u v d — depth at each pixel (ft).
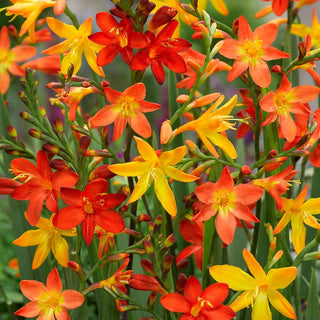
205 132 2.37
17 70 2.48
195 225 2.57
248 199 2.30
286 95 2.39
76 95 2.39
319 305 2.56
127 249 2.37
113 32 2.26
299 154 2.39
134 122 2.30
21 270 2.70
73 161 2.35
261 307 2.30
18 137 2.41
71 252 2.42
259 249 2.68
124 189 2.46
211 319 2.26
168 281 2.39
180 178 2.29
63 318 2.33
